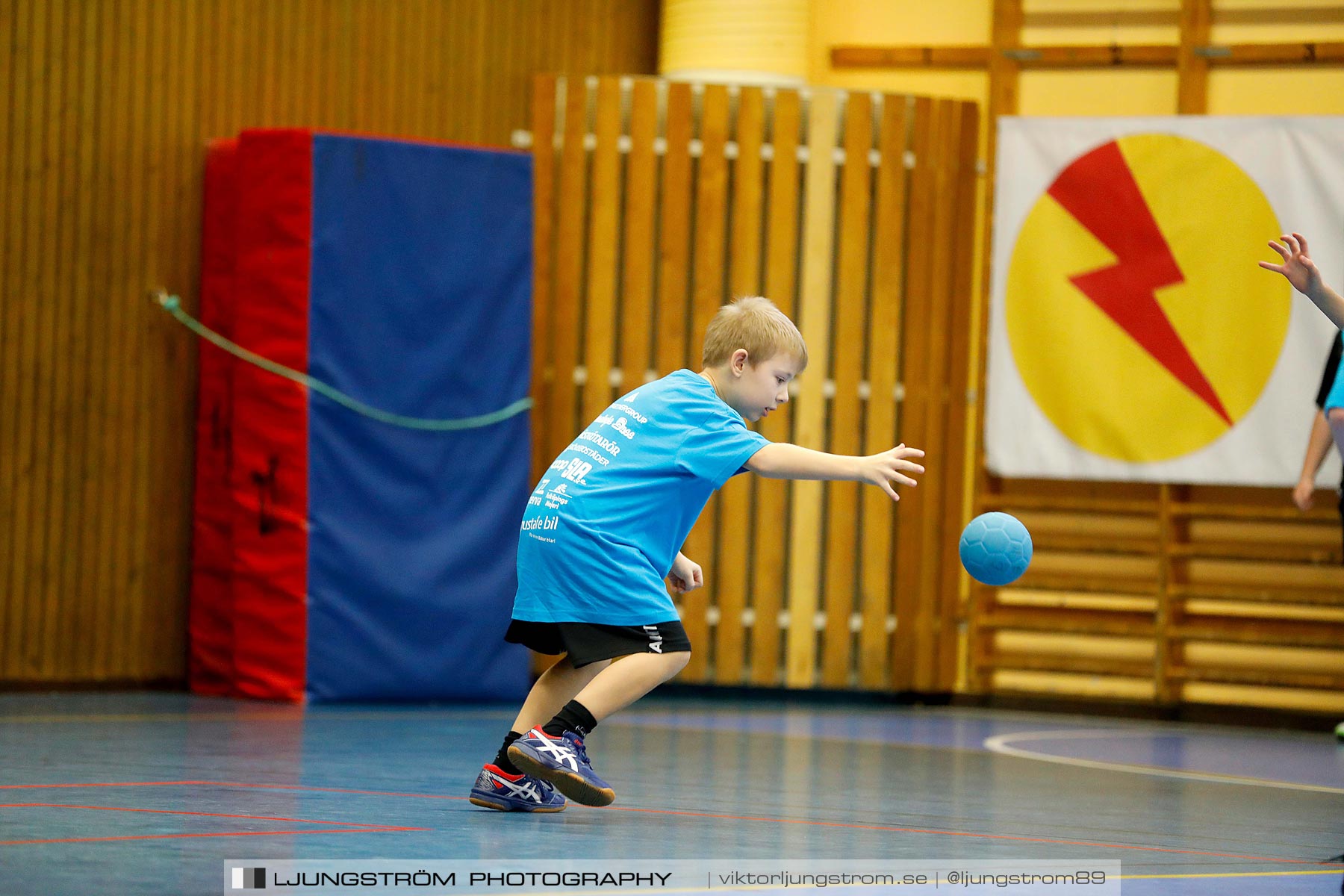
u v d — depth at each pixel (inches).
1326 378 583.2
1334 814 365.4
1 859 233.8
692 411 300.0
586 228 667.4
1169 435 674.2
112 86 630.5
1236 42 692.7
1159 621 679.1
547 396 662.5
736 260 668.1
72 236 625.3
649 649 294.4
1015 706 706.2
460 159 610.9
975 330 718.5
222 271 623.5
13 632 615.5
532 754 285.6
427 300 603.8
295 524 582.2
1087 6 717.9
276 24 654.5
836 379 675.4
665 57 711.7
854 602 691.4
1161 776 443.8
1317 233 655.1
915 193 690.2
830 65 745.0
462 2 685.3
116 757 398.6
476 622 611.2
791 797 360.8
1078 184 687.7
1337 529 670.5
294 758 409.1
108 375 631.2
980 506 711.1
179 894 209.5
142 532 636.7
